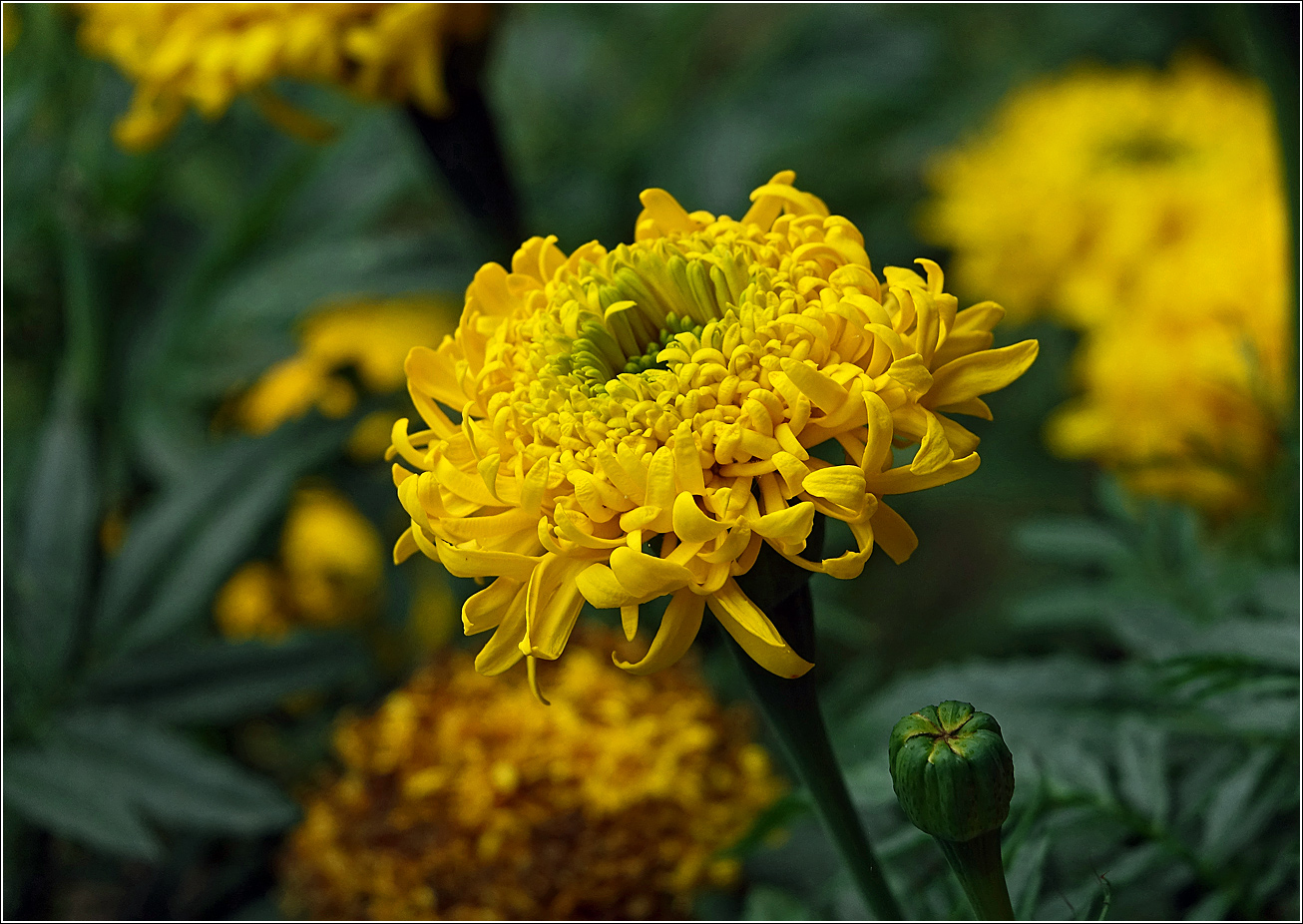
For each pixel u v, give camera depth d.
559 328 0.50
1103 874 0.52
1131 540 0.63
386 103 0.62
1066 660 0.58
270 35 0.60
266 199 0.75
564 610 0.48
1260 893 0.54
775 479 0.48
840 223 0.50
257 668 0.62
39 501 0.63
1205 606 0.61
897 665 0.85
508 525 0.49
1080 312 0.80
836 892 0.56
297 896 0.62
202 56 0.61
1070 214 0.84
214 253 0.74
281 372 0.74
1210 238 0.76
